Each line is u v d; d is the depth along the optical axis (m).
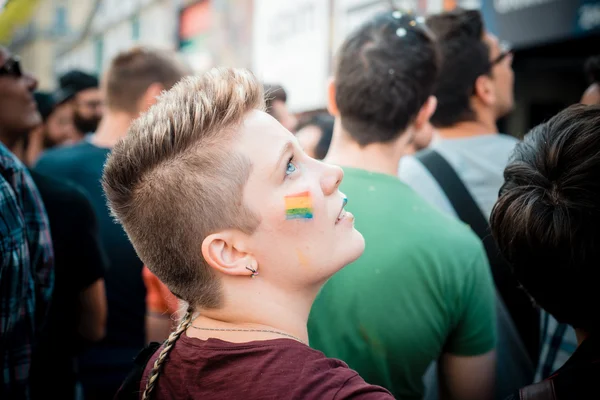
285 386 0.72
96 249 1.83
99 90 3.69
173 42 6.48
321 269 0.82
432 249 1.21
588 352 0.84
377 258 1.20
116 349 2.16
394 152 1.33
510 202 0.91
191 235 0.80
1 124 1.84
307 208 0.80
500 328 1.60
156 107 0.85
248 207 0.79
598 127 0.86
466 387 1.32
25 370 1.23
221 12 5.54
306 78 4.37
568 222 0.83
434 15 1.93
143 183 0.81
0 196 1.14
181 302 0.95
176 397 0.79
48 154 2.42
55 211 1.73
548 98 4.21
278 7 4.72
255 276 0.81
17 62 1.81
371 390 0.71
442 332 1.24
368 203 1.25
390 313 1.19
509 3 3.31
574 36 2.96
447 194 1.75
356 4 3.79
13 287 1.16
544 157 0.89
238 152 0.79
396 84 1.28
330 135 2.40
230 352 0.77
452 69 1.83
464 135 1.87
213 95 0.81
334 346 1.20
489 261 1.69
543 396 0.82
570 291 0.87
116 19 7.79
